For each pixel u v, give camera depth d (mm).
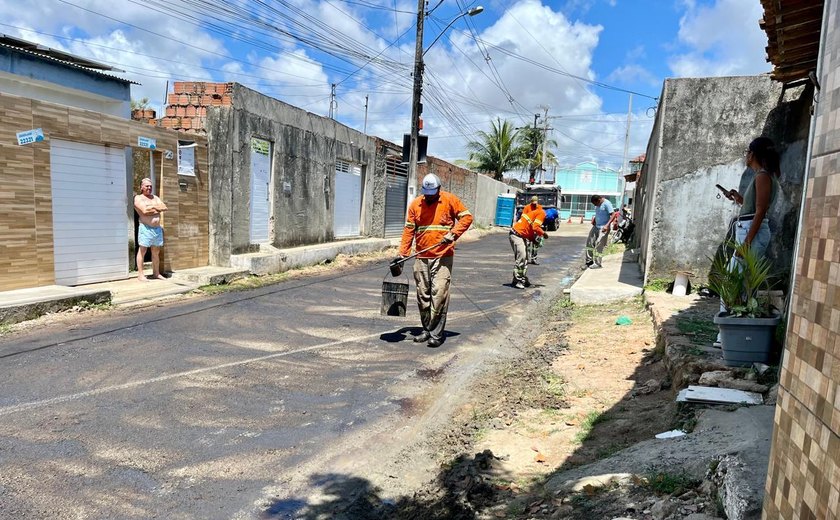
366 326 7215
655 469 2855
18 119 7328
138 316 7160
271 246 12164
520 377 5219
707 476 2584
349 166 16422
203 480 3238
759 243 4527
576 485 2875
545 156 44906
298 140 13281
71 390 4500
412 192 16922
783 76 5914
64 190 8133
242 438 3814
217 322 7039
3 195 7191
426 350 6199
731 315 4262
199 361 5426
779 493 913
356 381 5086
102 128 8555
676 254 8156
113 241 9062
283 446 3725
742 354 4145
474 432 4000
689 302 7086
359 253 15148
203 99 10820
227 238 10883
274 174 12391
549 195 31188
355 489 3211
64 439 3641
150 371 5051
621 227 19328
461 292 10086
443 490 3168
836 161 792
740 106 7621
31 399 4273
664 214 8141
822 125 860
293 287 9898
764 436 2748
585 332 6789
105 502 2953
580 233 30375
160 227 9359
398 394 4801
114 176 8969
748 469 2301
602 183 54406
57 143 7965
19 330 6246
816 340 814
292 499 3088
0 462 3301
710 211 7914
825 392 774
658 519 2371
